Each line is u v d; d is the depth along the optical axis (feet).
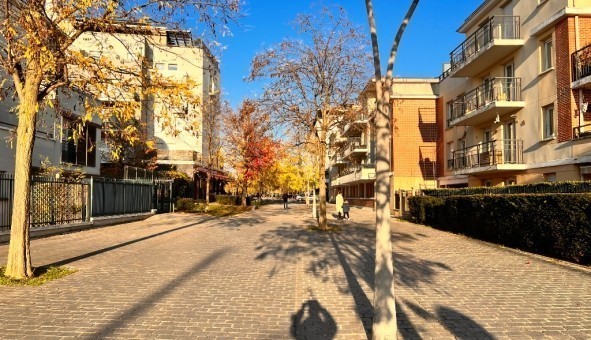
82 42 29.48
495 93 64.34
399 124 94.89
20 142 24.25
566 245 30.09
